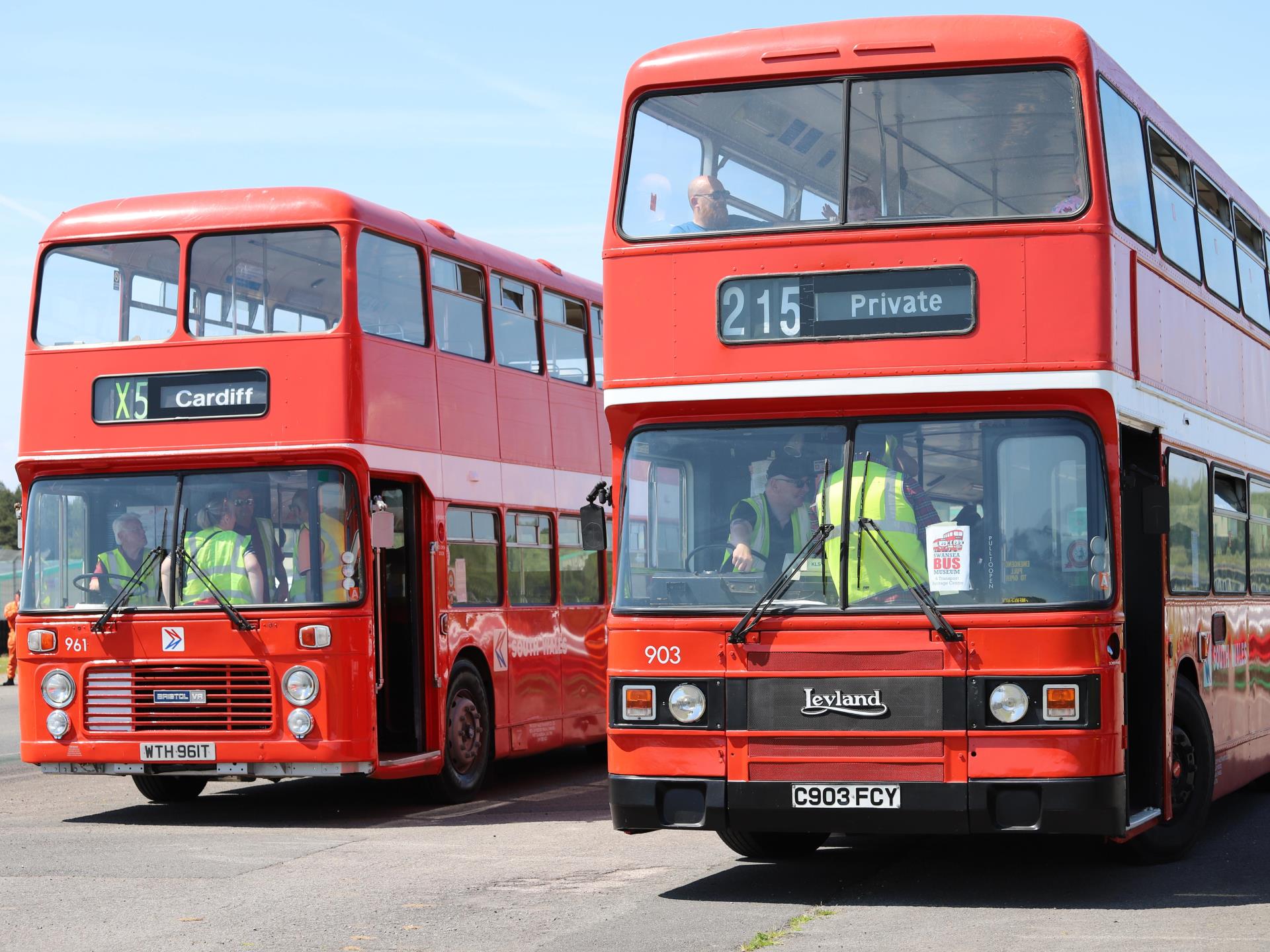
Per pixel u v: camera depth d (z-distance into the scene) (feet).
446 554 56.24
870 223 34.68
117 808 55.57
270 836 47.44
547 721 63.87
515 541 62.03
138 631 50.78
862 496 34.01
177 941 31.78
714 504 34.88
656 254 35.65
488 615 59.21
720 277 35.24
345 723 49.73
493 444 60.59
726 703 33.73
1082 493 33.45
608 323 35.86
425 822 51.03
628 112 36.63
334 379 50.83
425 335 56.18
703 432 35.24
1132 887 36.58
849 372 34.32
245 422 51.06
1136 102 39.17
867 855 41.81
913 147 34.94
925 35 35.27
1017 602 33.06
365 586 50.44
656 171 36.17
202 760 50.11
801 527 34.32
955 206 34.53
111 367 52.34
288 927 33.14
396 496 55.36
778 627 33.63
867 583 33.58
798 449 34.68
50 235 53.62
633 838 46.06
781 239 35.01
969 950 29.04
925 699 32.91
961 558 33.47
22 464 52.54
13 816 53.16
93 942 31.81
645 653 34.32
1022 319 33.88
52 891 37.73
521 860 42.04
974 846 43.16
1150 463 38.91
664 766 33.96
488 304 61.36
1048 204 34.24
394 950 30.68
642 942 30.66
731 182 35.65
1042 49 34.86
